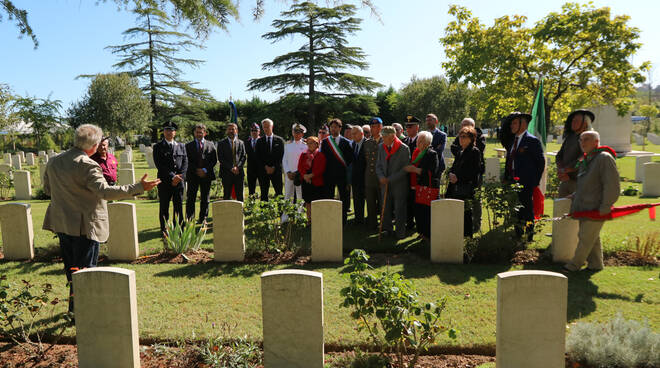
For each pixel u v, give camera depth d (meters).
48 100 42.72
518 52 16.86
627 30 15.68
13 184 15.24
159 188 8.05
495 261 6.12
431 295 4.96
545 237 7.10
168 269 6.11
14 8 4.78
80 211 4.22
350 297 3.16
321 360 3.26
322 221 6.27
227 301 4.95
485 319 4.35
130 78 40.25
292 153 8.99
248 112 43.69
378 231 7.99
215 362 3.48
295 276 3.19
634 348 3.43
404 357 3.76
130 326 3.29
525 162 6.82
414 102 50.94
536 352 3.05
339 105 33.78
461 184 6.97
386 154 7.25
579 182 5.43
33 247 6.80
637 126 51.12
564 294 2.99
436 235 6.14
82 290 3.30
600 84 17.28
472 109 50.66
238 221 6.32
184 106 43.31
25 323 4.45
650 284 5.11
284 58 33.16
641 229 7.61
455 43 18.56
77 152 4.21
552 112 19.59
